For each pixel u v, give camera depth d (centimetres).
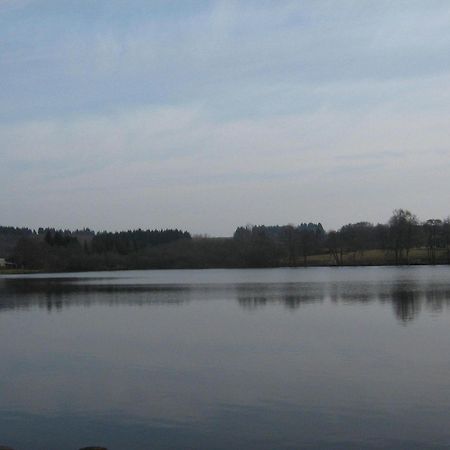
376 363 2980
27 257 19475
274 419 2120
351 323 4575
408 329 4166
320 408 2231
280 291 8375
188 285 10644
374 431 1983
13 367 3084
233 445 1894
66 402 2388
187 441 1934
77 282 12525
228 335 4041
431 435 1934
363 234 18288
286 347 3491
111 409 2281
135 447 1895
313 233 19312
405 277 11462
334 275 13488
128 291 9119
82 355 3397
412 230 17000
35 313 5922
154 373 2866
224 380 2684
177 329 4434
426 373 2744
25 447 1920
